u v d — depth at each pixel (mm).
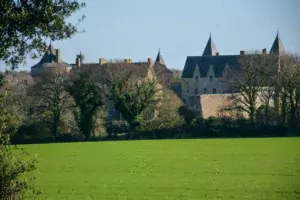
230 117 166500
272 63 178125
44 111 164750
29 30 40625
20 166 36938
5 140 36875
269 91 170250
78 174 86562
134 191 67688
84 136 165500
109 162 104625
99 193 66938
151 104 170000
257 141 143625
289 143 135750
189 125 167000
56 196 65188
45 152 127562
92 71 173625
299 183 70562
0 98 38625
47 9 40906
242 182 72562
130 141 157375
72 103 167625
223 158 106250
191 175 81688
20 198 36906
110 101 182250
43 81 164750
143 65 182625
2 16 39250
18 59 41344
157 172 86750
